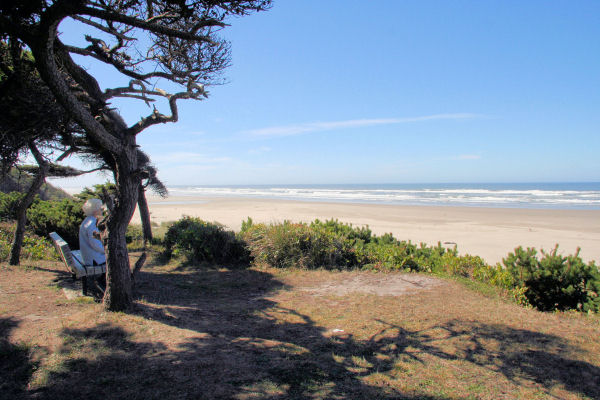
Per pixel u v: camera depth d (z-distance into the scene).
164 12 4.98
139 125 4.75
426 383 3.30
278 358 3.76
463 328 4.79
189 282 7.52
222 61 6.29
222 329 4.62
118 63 5.87
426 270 8.81
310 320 5.14
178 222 11.49
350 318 5.21
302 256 8.87
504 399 3.07
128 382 3.12
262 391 3.04
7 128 4.96
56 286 6.12
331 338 4.41
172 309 5.33
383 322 5.04
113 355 3.61
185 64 6.26
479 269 8.01
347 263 9.07
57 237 6.11
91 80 5.11
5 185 13.78
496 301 6.16
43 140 6.40
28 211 12.13
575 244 14.93
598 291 5.89
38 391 2.94
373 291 6.76
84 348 3.71
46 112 5.25
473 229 19.81
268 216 27.70
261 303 6.03
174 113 5.15
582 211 29.48
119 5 5.12
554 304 6.09
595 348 4.15
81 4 3.41
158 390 3.00
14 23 3.58
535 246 14.50
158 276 7.96
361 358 3.81
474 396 3.09
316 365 3.62
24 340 3.86
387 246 9.76
